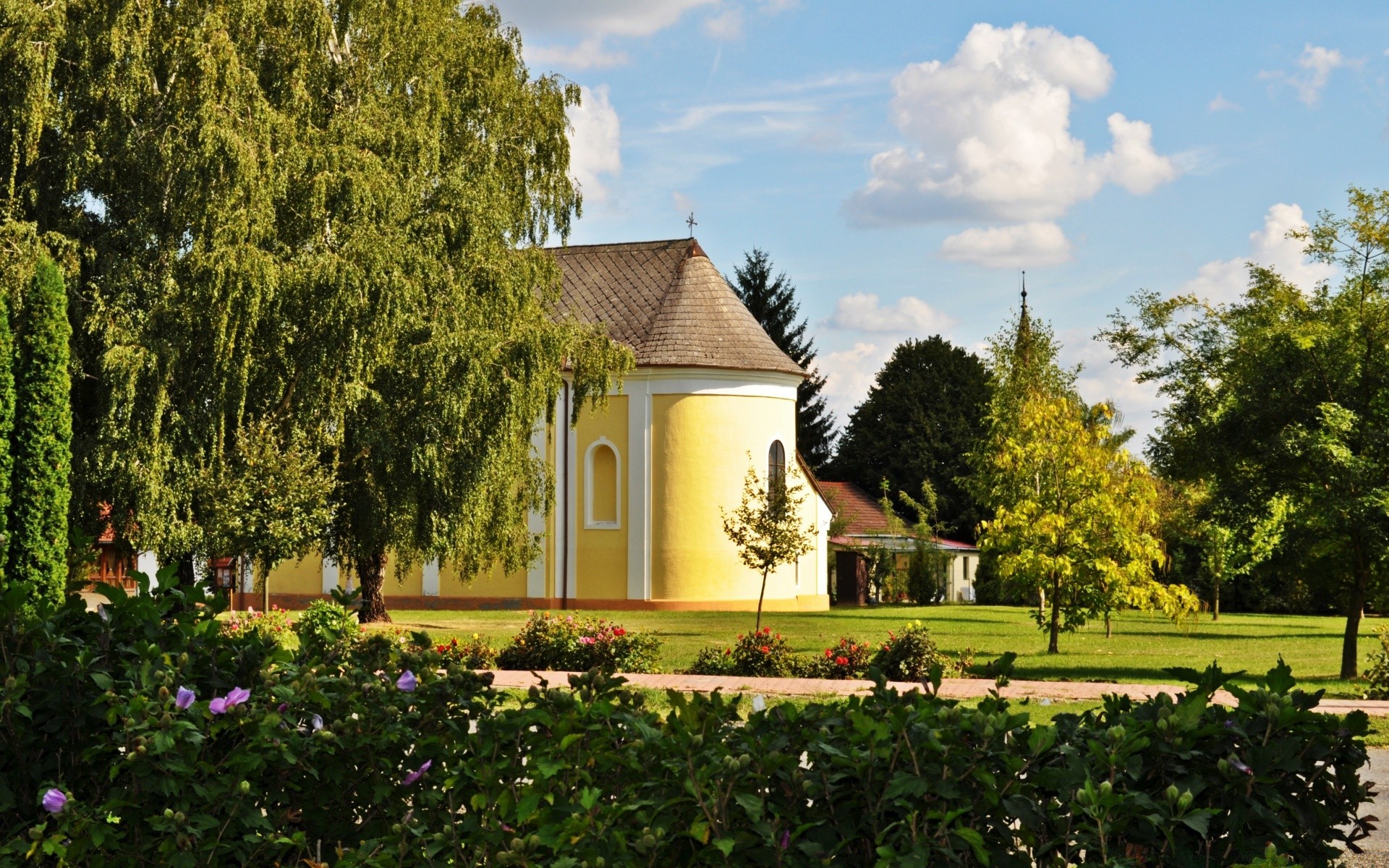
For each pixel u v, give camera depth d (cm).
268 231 2108
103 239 2184
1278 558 1892
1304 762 360
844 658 1694
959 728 339
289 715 411
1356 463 1712
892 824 319
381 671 476
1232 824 338
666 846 322
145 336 2078
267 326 2164
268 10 2219
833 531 5116
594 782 363
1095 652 2202
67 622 473
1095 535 2178
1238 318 1964
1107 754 334
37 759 434
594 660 1767
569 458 3912
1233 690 371
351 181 2139
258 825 379
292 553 2275
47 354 1855
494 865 358
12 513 1823
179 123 2047
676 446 3844
